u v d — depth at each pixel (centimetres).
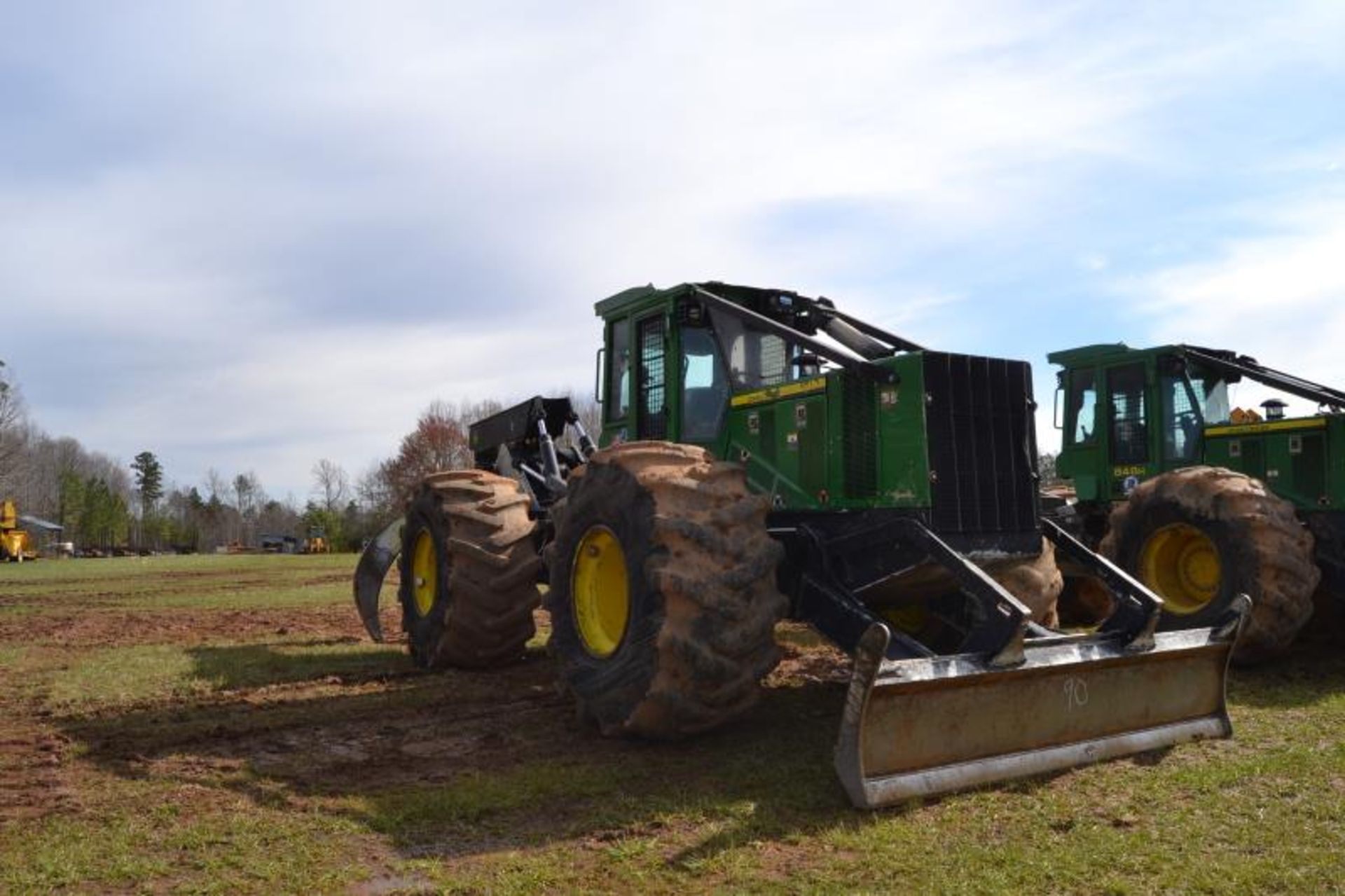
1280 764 474
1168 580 798
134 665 798
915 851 368
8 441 6594
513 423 882
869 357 624
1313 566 727
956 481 539
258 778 467
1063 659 468
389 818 407
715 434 651
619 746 521
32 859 363
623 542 504
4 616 1232
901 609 632
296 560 3338
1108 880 342
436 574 745
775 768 473
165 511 9806
